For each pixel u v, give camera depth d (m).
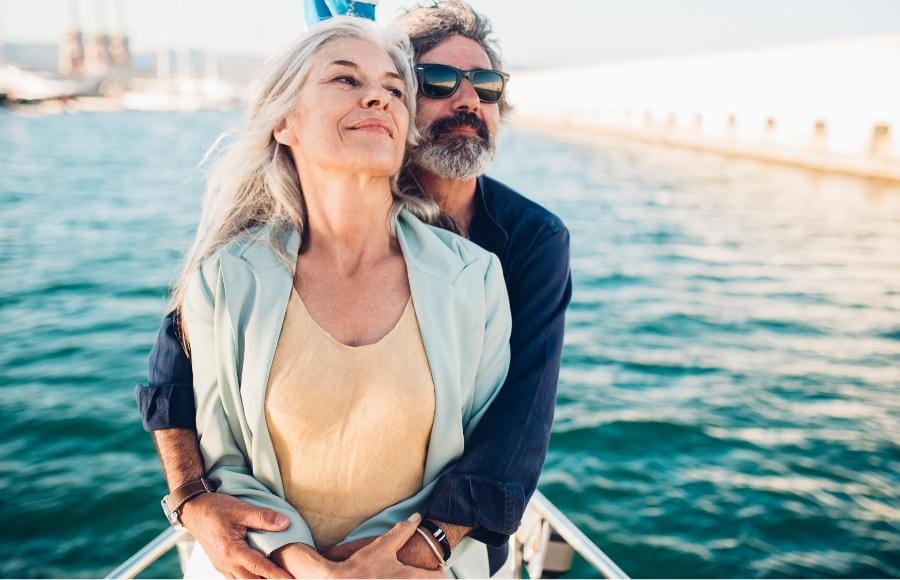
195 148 44.12
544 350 1.73
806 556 5.83
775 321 12.20
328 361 1.42
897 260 16.78
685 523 6.20
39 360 10.20
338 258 1.52
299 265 1.53
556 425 7.94
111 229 20.12
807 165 33.28
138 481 6.81
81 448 7.48
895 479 7.01
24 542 5.95
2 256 16.88
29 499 6.52
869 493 6.75
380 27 1.68
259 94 1.55
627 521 6.22
